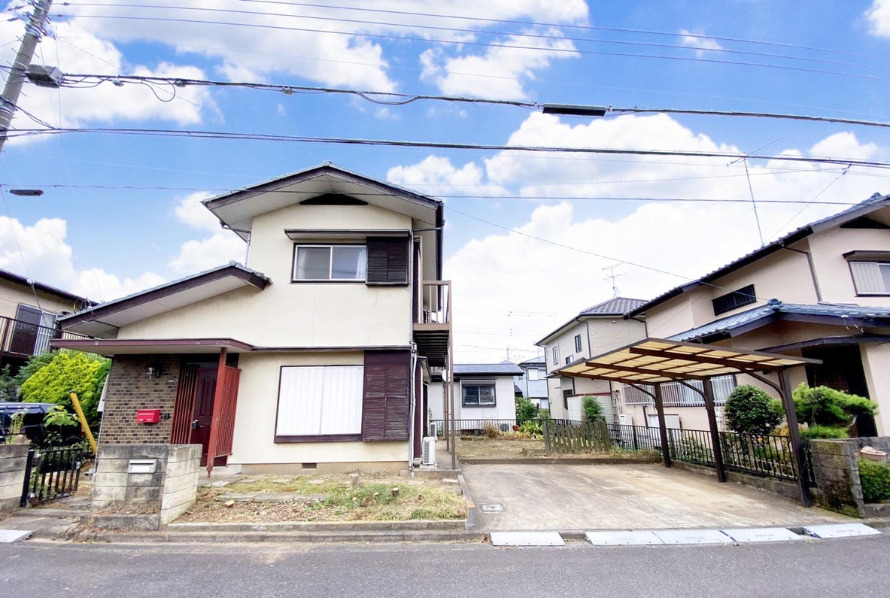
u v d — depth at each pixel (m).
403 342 8.53
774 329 10.13
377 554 4.38
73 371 10.57
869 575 3.84
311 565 4.07
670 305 14.68
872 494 5.58
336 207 9.27
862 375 8.61
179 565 4.08
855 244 10.04
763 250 10.45
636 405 15.23
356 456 8.11
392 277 8.76
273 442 8.09
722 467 7.93
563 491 7.07
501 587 3.60
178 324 8.53
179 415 8.25
